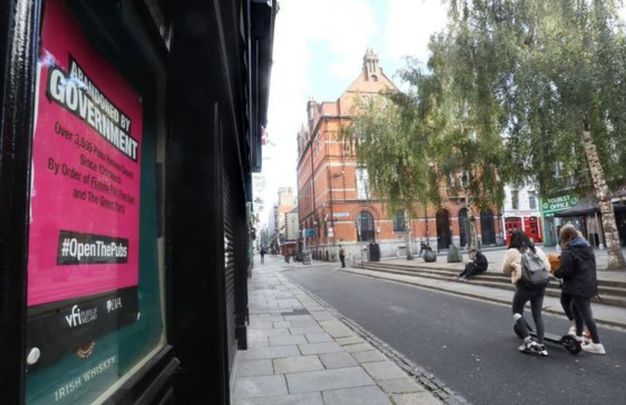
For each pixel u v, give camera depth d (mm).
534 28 12680
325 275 25922
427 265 22375
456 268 18859
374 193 25812
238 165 6844
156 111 2520
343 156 41875
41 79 1235
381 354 6520
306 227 59156
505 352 6430
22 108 926
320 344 7289
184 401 2533
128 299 1939
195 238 2631
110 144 1771
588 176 14422
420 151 20359
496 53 12812
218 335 2596
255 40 6914
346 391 4871
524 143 13055
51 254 1279
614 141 12461
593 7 11406
